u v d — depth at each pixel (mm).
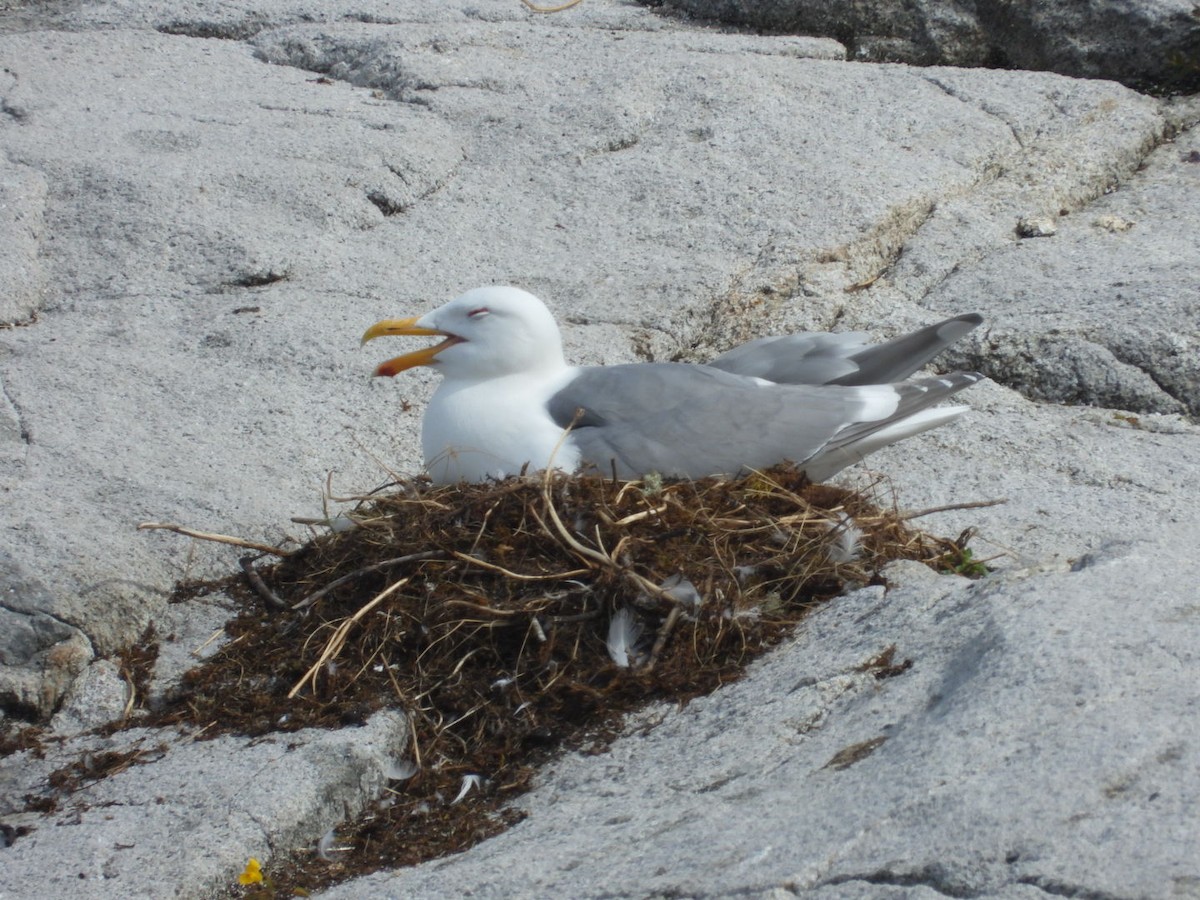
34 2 19391
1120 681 6418
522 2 19234
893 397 9719
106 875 7270
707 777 6926
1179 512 10250
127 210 14070
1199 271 13188
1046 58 17625
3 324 12828
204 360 12234
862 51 18188
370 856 7500
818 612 8242
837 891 5629
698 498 8930
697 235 14117
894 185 14812
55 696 8828
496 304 9742
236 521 10016
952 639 7270
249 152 15156
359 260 13805
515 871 6426
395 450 11211
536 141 15711
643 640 8172
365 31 18031
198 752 8172
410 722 8125
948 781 6027
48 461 10547
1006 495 10602
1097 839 5516
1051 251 14109
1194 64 17016
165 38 18219
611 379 9758
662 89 16531
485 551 8609
